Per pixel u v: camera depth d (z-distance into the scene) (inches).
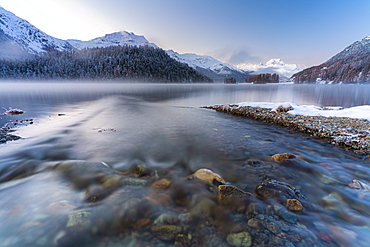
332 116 482.6
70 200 126.6
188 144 281.0
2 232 99.3
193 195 132.6
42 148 246.1
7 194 135.0
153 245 92.2
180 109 684.7
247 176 176.4
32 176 163.3
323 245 93.6
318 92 1871.3
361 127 354.9
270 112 548.1
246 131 368.2
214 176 160.2
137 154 233.6
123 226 103.7
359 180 168.2
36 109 620.1
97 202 123.3
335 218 116.4
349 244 95.4
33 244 92.4
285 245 92.0
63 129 354.9
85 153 232.4
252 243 93.3
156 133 343.0
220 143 288.5
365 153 241.8
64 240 94.4
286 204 124.4
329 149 262.5
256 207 118.7
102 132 339.3
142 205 120.3
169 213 114.0
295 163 205.3
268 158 226.2
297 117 467.5
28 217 109.7
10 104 767.1
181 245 92.3
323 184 163.2
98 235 97.7
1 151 231.1
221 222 108.0
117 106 741.3
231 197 126.9
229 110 622.5
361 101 999.0
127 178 157.2
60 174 166.4
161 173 176.4
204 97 1267.2
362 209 127.1
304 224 108.5
